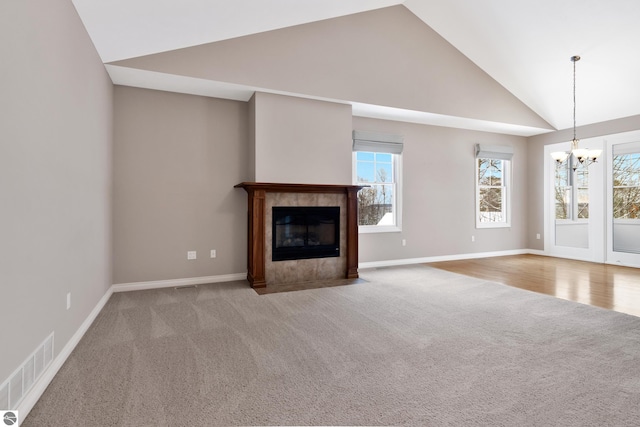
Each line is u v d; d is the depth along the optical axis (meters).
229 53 3.82
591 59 4.56
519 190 6.89
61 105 2.14
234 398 1.75
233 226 4.45
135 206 3.95
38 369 1.78
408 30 4.88
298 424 1.54
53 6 2.01
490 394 1.79
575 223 6.21
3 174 1.46
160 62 3.52
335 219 4.65
